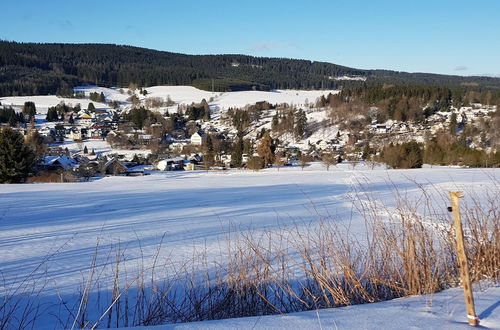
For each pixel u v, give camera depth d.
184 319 3.86
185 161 65.19
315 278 4.15
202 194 22.08
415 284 3.80
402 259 3.97
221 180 34.69
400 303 3.19
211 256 7.36
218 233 10.09
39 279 6.12
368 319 2.80
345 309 3.04
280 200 18.75
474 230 4.36
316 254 5.18
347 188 24.56
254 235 9.33
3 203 17.45
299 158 62.09
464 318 2.78
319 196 20.06
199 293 4.68
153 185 29.41
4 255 7.86
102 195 21.31
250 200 18.91
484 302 3.08
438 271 3.87
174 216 13.70
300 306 3.88
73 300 5.06
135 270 6.48
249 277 4.23
